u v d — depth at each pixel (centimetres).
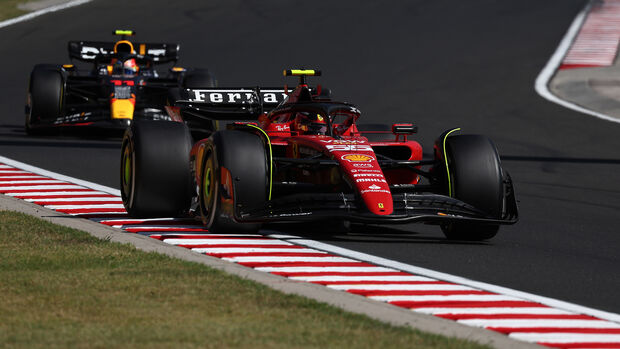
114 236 2955
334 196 2911
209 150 3095
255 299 2152
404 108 7519
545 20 12294
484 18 12275
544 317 2145
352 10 12725
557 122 7019
